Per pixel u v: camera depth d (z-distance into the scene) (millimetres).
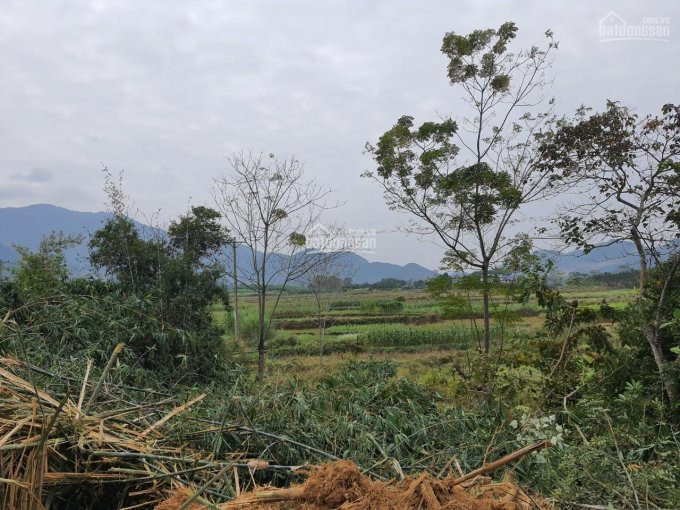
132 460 3188
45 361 5516
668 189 6316
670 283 6398
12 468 2666
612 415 5090
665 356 6223
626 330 6543
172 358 7648
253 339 18047
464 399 6441
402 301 46344
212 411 4309
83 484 3031
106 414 3484
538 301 6715
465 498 2311
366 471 3451
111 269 11039
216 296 11453
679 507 2959
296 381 5312
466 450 4070
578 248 6953
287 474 3539
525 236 8078
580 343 6637
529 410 5328
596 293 27734
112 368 5602
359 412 4645
